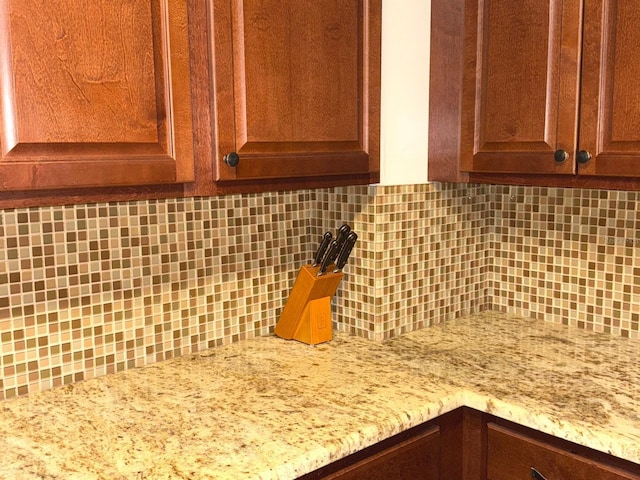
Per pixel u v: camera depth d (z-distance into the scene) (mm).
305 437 1222
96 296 1537
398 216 1810
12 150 1048
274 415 1324
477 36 1666
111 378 1550
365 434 1245
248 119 1359
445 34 1763
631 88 1394
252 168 1377
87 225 1504
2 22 1020
